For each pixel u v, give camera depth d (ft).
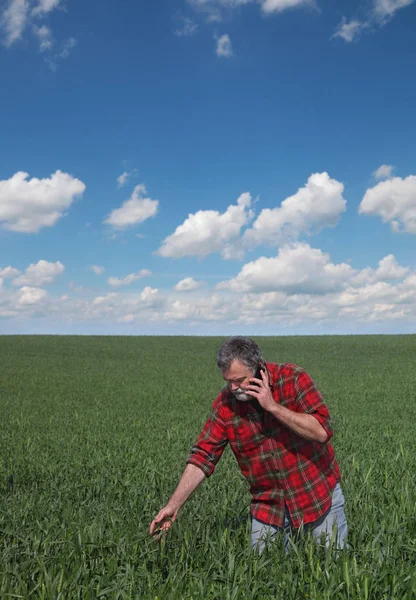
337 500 13.57
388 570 11.98
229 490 21.68
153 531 14.17
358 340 156.76
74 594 11.76
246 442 13.52
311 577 11.83
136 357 125.08
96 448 35.22
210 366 107.04
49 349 141.38
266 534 13.39
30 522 17.38
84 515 17.48
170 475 25.67
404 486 19.54
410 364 106.22
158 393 70.13
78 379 86.28
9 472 27.58
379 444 34.63
